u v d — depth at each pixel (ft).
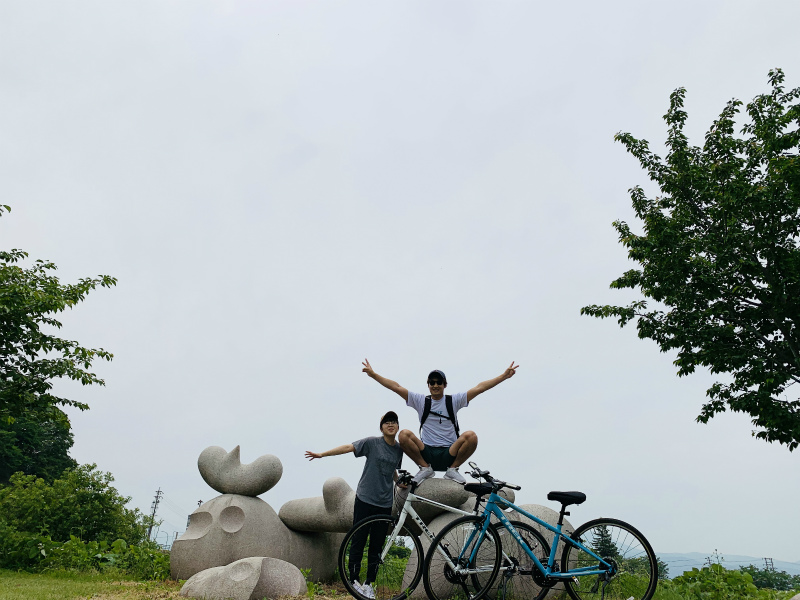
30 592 21.72
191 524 28.12
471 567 16.83
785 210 41.09
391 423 19.93
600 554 16.89
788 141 41.45
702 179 44.42
